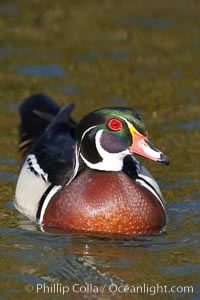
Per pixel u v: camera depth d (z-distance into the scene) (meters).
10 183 15.65
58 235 13.41
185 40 22.59
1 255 12.62
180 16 24.25
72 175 13.88
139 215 13.45
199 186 15.46
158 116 18.50
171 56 21.73
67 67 21.02
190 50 22.02
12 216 14.27
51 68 20.95
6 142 17.30
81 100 19.09
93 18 24.08
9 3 25.16
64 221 13.55
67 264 12.30
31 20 23.89
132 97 19.42
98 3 25.25
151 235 13.52
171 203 14.79
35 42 22.44
